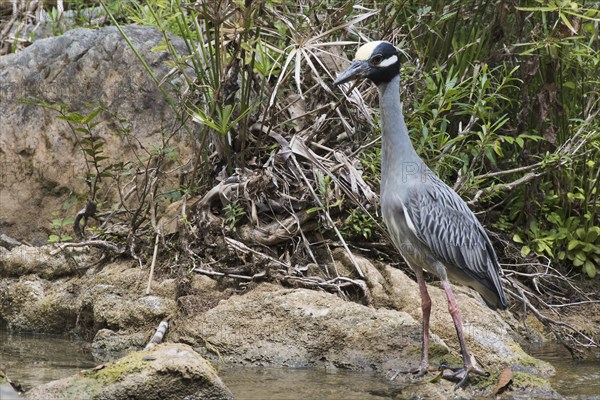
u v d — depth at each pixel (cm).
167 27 1034
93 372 693
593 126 1060
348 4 963
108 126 1089
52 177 1097
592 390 764
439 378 753
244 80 938
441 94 961
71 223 1038
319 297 858
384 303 894
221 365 827
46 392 675
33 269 983
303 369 811
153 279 923
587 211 1080
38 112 1110
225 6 938
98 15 1309
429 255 790
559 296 1052
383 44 777
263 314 853
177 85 998
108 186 1073
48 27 1336
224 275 916
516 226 1085
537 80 1097
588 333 974
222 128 901
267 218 967
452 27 1052
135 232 964
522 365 828
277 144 968
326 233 962
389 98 783
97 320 906
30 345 899
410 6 1072
